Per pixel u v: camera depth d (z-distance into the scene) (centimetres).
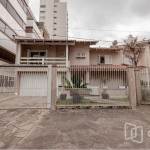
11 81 764
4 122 407
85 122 409
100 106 600
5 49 1160
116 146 260
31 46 1283
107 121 419
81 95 690
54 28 5147
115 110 569
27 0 1722
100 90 826
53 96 590
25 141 279
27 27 1773
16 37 1127
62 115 491
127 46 1333
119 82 775
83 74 869
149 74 702
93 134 318
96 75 879
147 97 680
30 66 607
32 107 600
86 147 256
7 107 605
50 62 1235
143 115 489
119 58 1434
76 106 598
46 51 1250
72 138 296
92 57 1423
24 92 830
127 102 649
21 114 502
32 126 372
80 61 1308
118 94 768
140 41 1355
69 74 725
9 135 310
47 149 247
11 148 250
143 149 249
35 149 247
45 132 329
